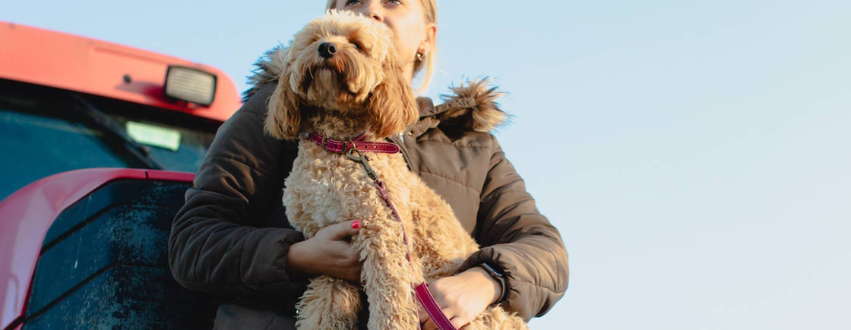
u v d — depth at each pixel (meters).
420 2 3.73
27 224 2.89
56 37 5.18
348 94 2.83
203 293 2.99
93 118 5.20
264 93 3.21
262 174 3.01
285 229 2.74
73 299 2.81
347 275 2.66
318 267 2.65
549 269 2.98
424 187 3.03
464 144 3.42
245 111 3.14
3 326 2.74
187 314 2.95
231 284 2.71
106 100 5.26
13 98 5.00
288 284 2.67
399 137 3.17
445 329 2.53
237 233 2.73
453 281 2.69
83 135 5.15
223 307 2.84
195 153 5.54
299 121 2.92
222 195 2.91
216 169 2.96
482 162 3.38
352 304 2.70
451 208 3.16
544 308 3.01
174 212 3.04
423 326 2.60
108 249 2.89
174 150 5.46
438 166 3.22
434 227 2.88
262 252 2.66
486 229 3.35
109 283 2.85
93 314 2.81
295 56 2.94
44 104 5.08
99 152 5.17
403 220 2.77
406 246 2.64
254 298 2.80
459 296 2.62
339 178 2.73
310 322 2.63
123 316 2.84
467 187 3.28
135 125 5.34
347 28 2.96
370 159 2.83
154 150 5.38
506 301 2.77
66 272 2.82
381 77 2.92
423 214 2.88
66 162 5.05
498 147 3.58
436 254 2.85
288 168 3.08
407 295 2.54
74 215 2.89
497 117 3.51
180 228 2.82
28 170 4.93
